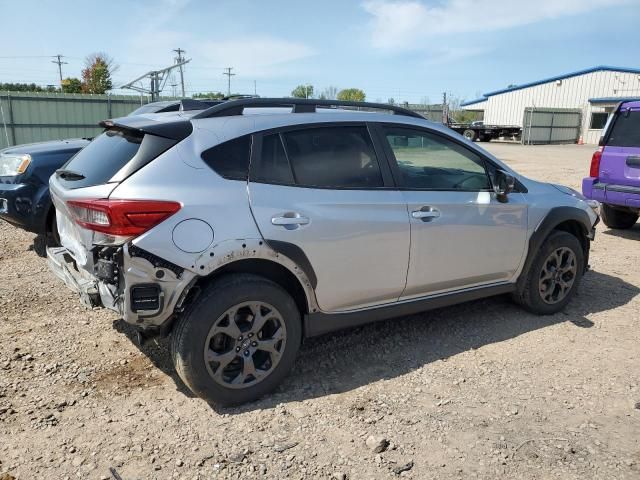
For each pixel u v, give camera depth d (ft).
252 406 10.73
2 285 17.07
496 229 13.73
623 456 9.33
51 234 19.93
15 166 19.25
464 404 10.91
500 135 140.46
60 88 178.60
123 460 9.04
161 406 10.62
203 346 10.03
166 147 10.20
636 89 135.85
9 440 9.46
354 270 11.55
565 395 11.30
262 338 10.84
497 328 14.61
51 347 12.93
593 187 25.17
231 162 10.55
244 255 10.16
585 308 16.17
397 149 12.64
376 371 12.23
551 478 8.78
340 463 9.10
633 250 23.38
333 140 11.76
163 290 9.70
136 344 13.19
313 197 11.08
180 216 9.71
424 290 12.93
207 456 9.19
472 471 8.94
